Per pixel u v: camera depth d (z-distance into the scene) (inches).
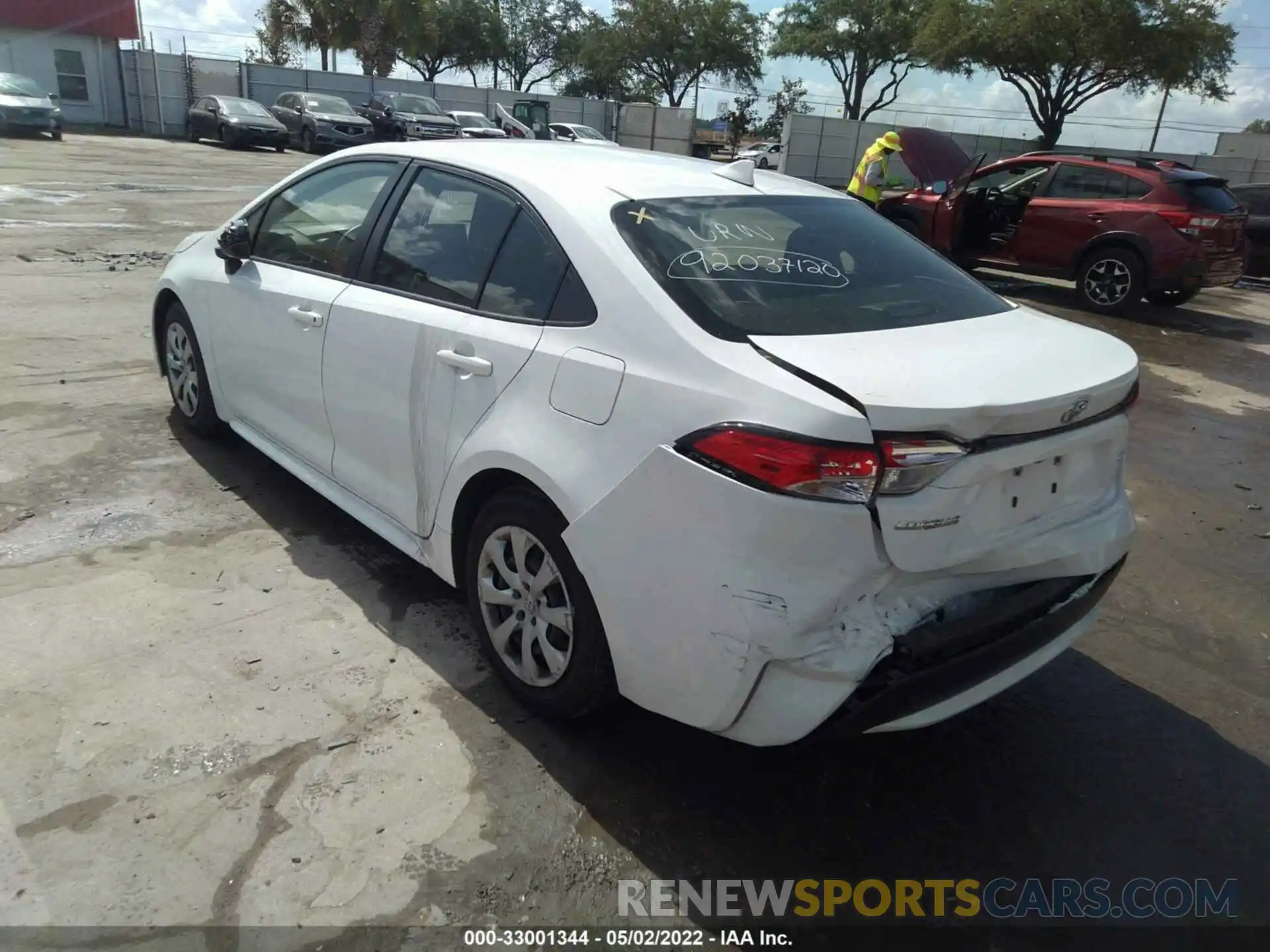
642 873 95.8
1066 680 137.1
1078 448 100.2
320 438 148.2
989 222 479.2
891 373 88.2
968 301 118.7
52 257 365.4
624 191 114.1
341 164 152.1
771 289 104.6
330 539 157.4
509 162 124.5
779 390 85.9
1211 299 507.2
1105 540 106.3
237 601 136.3
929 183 481.1
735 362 90.3
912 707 91.3
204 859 91.7
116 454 182.7
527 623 113.0
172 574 141.9
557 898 92.0
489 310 115.5
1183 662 144.2
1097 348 107.0
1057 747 121.3
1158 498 211.8
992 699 130.6
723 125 2213.3
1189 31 1262.3
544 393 104.5
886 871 99.1
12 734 105.4
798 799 107.7
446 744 110.3
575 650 105.8
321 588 141.8
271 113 1186.0
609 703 109.9
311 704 115.1
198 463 181.8
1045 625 101.7
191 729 108.7
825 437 82.6
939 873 99.3
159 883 88.7
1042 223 445.1
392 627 133.4
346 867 92.5
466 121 1187.9
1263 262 525.3
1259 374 343.3
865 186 488.1
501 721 115.2
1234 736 126.5
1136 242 415.2
